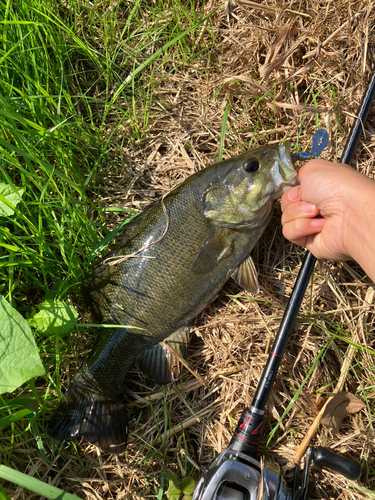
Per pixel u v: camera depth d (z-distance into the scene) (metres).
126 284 0.43
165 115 0.54
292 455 0.44
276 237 0.49
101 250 0.47
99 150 0.52
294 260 0.49
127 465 0.44
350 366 0.46
